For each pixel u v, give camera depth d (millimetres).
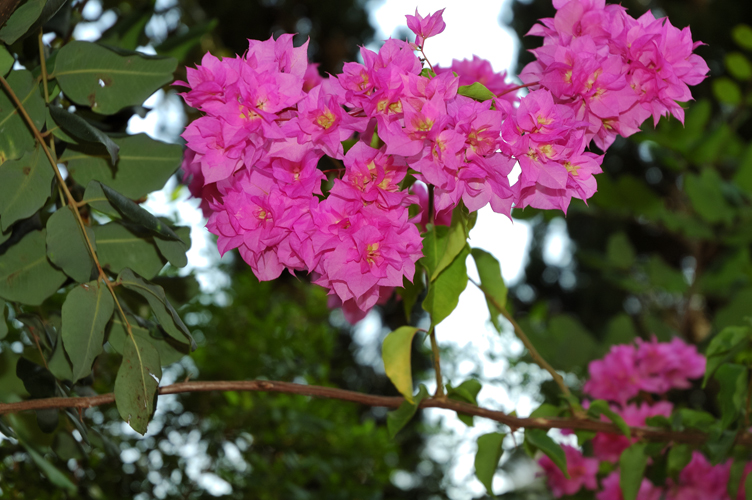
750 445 908
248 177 765
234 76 750
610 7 796
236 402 1161
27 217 775
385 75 736
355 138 837
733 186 1775
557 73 770
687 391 2131
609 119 785
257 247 761
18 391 912
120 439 1118
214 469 1180
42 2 769
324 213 747
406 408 845
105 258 815
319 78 898
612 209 1890
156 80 804
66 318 773
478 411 874
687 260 4090
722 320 1358
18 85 790
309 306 1450
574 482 1120
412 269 758
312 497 1217
